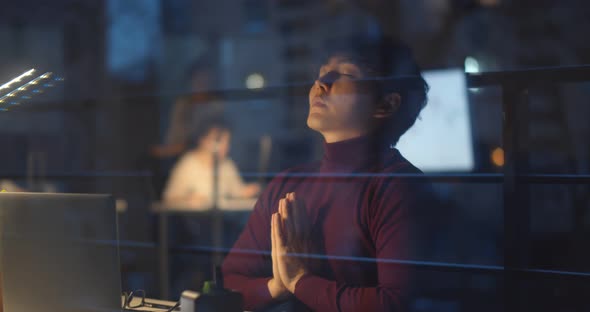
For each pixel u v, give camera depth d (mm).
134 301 1562
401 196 1417
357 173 1514
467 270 1432
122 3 8680
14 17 8398
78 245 1133
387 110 1512
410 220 1391
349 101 1517
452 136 3547
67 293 1151
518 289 1460
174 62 9547
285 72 14766
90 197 1118
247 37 14336
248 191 3688
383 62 1538
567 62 8305
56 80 1465
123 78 8703
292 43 14492
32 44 8555
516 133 1481
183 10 10398
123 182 3879
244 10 14125
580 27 8320
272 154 10766
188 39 10391
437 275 2400
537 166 5176
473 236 3637
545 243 3119
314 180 1575
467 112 3520
